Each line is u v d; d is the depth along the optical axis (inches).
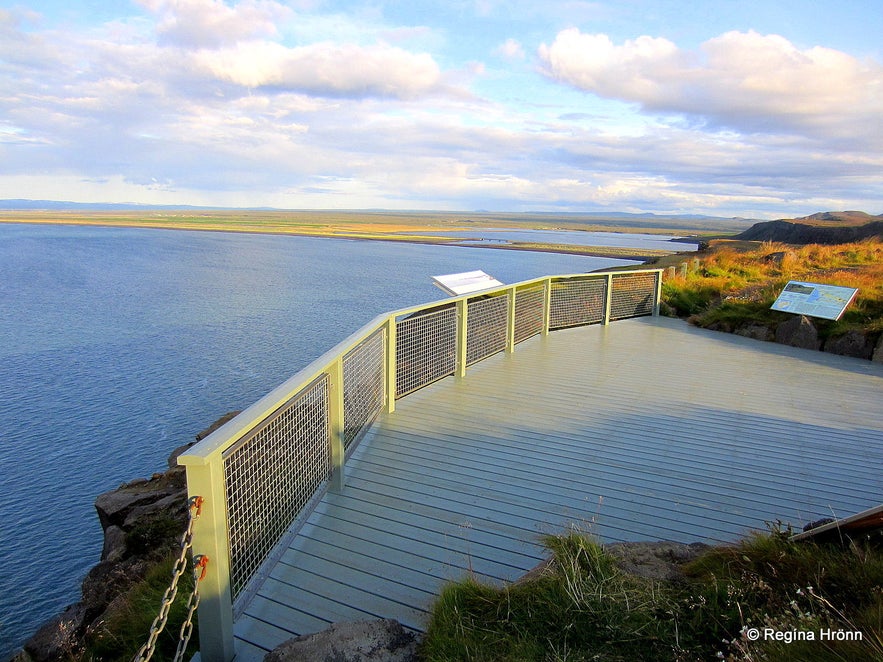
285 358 1133.1
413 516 142.7
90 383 969.5
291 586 113.1
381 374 216.1
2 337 1305.4
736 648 78.4
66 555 521.3
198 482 83.4
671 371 289.1
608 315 420.2
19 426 788.6
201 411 845.8
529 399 241.3
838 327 341.4
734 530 137.9
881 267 602.2
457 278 294.4
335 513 143.4
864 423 215.6
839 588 89.7
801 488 161.3
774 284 470.0
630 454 185.0
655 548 114.3
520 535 134.5
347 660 82.3
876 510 91.5
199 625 88.9
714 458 182.2
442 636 86.0
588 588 93.4
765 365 303.9
